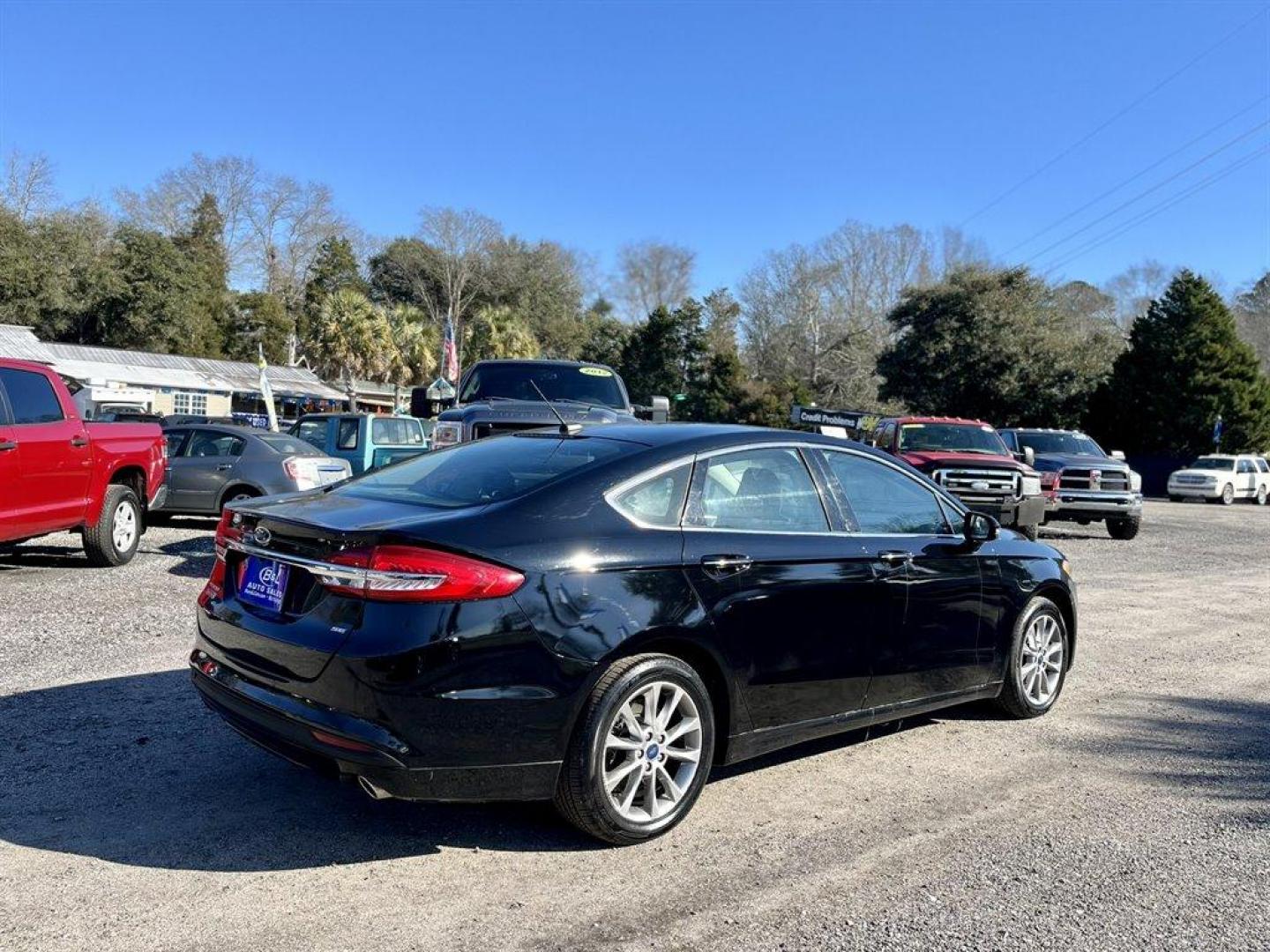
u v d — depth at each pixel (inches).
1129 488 659.4
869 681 181.0
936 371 1818.4
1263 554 596.1
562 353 2753.4
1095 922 131.0
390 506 153.5
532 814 161.9
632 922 127.3
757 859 147.1
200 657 162.9
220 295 2122.3
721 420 2128.4
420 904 130.0
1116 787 182.4
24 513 324.5
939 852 151.5
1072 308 2645.2
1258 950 125.0
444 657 133.2
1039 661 223.6
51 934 119.3
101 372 1348.4
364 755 132.3
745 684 161.5
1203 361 1647.4
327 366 1840.6
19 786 164.1
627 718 148.0
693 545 157.1
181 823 152.4
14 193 1964.8
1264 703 245.4
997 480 556.1
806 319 2556.6
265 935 121.0
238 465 484.1
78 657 246.8
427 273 2684.5
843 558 175.9
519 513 146.3
